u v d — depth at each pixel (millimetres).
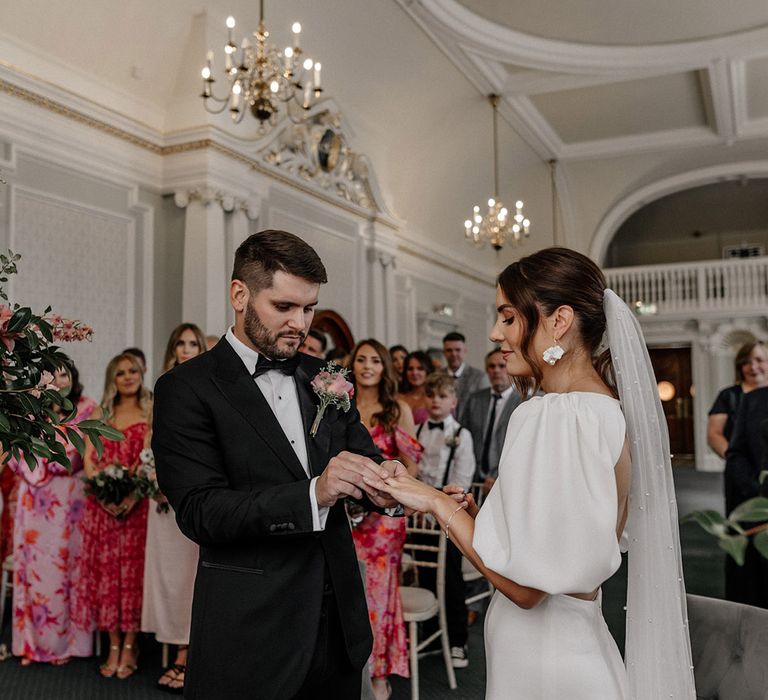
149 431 4023
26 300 5305
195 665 1651
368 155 9250
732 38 8742
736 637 1837
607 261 19219
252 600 1621
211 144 6258
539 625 1426
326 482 1517
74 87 5598
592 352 1507
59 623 4027
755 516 941
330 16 7141
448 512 1464
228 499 1557
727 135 11922
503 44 8562
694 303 16125
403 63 8570
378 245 9391
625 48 8953
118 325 6094
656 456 1453
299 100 7426
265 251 1672
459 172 11648
